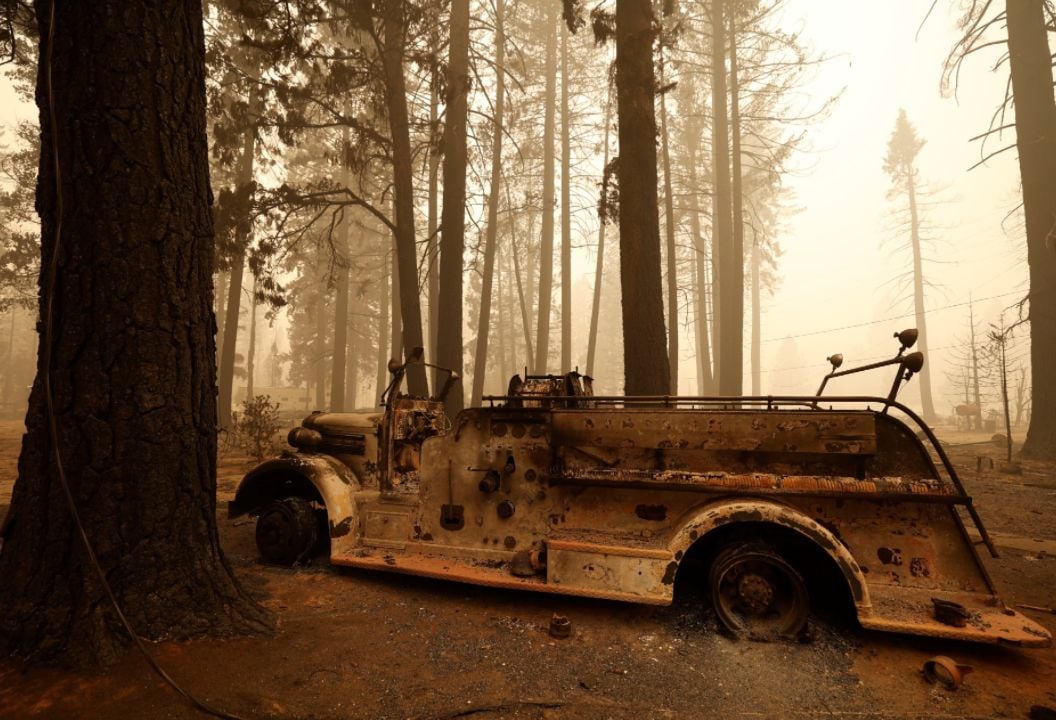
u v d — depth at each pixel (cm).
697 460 364
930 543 339
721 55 2798
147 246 314
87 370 301
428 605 389
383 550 436
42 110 318
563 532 387
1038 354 1523
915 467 339
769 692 283
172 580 315
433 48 1631
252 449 1281
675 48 1336
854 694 282
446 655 317
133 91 314
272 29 1422
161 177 321
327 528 518
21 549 296
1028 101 1614
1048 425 1492
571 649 327
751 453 357
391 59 1529
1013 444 1938
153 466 312
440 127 1822
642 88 938
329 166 2958
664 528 368
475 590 417
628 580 349
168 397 319
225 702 258
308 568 461
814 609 376
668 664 310
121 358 306
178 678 272
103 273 304
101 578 264
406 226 1526
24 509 300
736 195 2645
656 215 928
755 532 368
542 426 399
